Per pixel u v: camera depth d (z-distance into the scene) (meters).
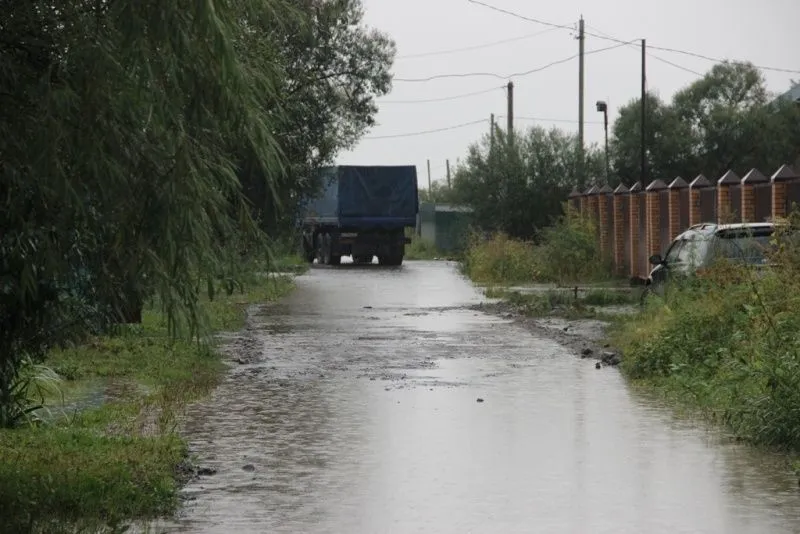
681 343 36.62
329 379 36.44
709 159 144.12
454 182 125.25
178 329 18.17
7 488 19.25
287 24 19.83
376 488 21.23
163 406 30.48
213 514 19.30
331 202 123.25
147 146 17.17
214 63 17.11
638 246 84.50
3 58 16.86
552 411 30.02
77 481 20.12
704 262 45.41
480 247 105.12
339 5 46.66
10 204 16.89
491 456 24.14
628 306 64.38
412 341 48.12
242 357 42.09
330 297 75.31
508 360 41.50
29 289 17.56
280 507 19.78
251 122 17.58
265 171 17.81
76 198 16.23
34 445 23.81
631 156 144.75
